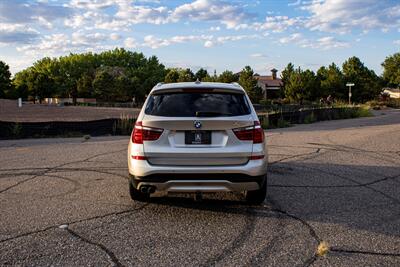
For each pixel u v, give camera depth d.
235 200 6.00
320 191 6.59
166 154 4.95
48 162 9.30
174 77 78.81
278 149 11.45
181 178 4.91
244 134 5.00
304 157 10.00
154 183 4.96
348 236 4.53
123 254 4.02
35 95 89.00
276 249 4.15
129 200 6.01
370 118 30.41
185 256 3.97
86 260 3.88
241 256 3.97
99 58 136.00
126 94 86.06
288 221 5.05
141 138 5.05
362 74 66.31
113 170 8.33
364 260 3.88
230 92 5.38
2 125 14.46
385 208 5.64
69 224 4.91
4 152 10.95
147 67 114.75
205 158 4.95
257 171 4.97
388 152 10.96
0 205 5.74
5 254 4.01
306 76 59.72
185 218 5.16
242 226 4.86
